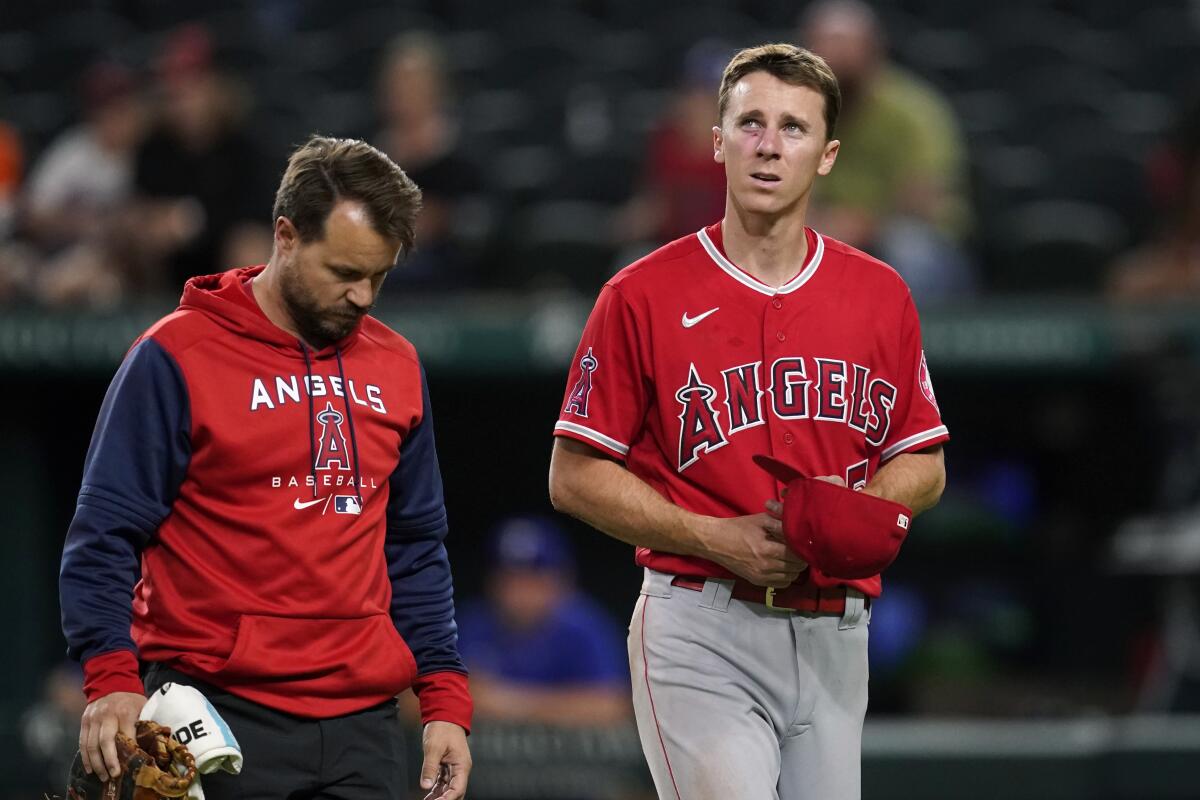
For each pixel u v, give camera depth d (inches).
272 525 463.2
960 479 1120.8
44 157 1421.0
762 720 501.0
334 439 473.7
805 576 494.6
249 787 461.4
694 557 498.6
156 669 470.0
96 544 451.8
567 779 909.2
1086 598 1097.4
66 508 1078.4
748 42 1565.0
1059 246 1170.0
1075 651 1099.9
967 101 1558.8
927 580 1120.8
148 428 459.5
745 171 483.5
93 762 435.2
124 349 1000.9
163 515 464.1
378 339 499.2
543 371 1013.2
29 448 1041.5
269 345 473.1
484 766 909.8
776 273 500.1
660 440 500.7
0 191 1171.9
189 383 462.9
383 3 1745.8
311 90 1567.4
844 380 495.2
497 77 1596.9
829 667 502.3
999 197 1365.7
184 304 477.1
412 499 501.7
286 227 465.1
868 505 462.0
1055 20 1766.7
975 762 872.3
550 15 1721.2
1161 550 1018.7
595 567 1125.1
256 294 479.8
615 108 1475.1
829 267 505.7
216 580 462.3
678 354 493.4
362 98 1539.1
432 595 503.5
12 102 1533.0
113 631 445.7
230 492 464.1
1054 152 1469.0
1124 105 1592.0
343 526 472.7
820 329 495.8
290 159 477.1
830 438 493.0
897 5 1765.5
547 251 1121.4
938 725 937.5
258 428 465.1
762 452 490.9
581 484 498.3
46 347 999.0
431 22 1715.1
